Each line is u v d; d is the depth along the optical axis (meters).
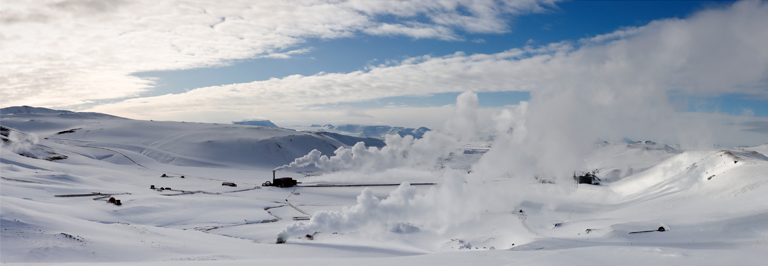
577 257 21.23
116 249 36.53
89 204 76.31
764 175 69.19
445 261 22.56
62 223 43.53
